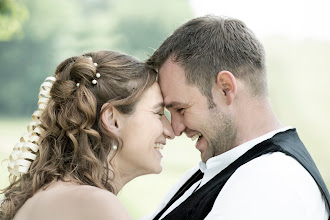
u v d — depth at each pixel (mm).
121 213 2322
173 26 2986
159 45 2895
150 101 2662
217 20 2768
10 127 29172
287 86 25891
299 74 26750
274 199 2318
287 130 2697
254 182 2377
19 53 34000
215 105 2680
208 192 2609
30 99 33938
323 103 25000
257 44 2742
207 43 2682
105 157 2553
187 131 2807
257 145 2594
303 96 25344
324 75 26375
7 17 11852
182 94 2701
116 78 2600
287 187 2350
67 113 2541
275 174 2377
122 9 34938
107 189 2537
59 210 2330
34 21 34094
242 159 2588
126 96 2592
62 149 2535
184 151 20219
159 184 13664
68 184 2430
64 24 34500
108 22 34812
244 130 2688
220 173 2650
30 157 2562
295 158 2496
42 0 34125
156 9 34938
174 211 2672
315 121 24125
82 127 2514
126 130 2609
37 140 2588
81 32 34625
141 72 2668
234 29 2727
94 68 2600
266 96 2746
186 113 2729
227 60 2660
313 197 2424
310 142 20922
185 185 3100
